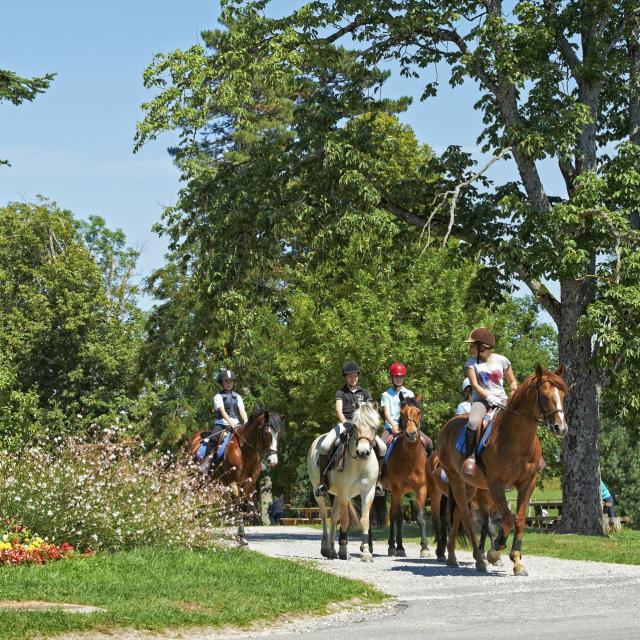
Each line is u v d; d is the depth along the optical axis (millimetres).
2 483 14734
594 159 26234
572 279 24719
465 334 34969
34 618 9219
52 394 53594
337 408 17844
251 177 26219
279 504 47719
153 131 24891
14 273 57812
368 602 11898
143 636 9328
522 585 13445
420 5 25516
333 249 26453
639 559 17547
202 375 46219
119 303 60250
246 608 10672
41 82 26156
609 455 39812
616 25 26812
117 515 14883
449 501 16375
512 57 24375
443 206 26625
